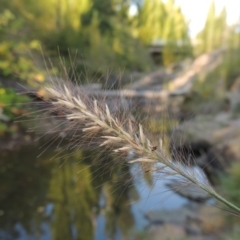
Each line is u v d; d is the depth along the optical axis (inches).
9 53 299.7
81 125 27.9
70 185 199.0
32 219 172.9
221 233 154.8
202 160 266.8
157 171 28.9
